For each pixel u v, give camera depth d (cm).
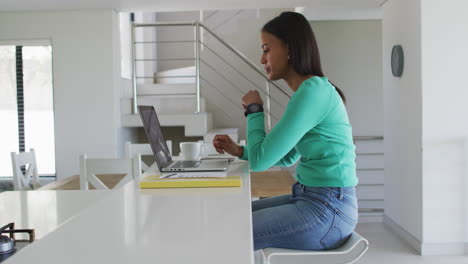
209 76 670
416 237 384
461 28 357
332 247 143
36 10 506
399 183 423
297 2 486
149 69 706
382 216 487
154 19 731
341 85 604
